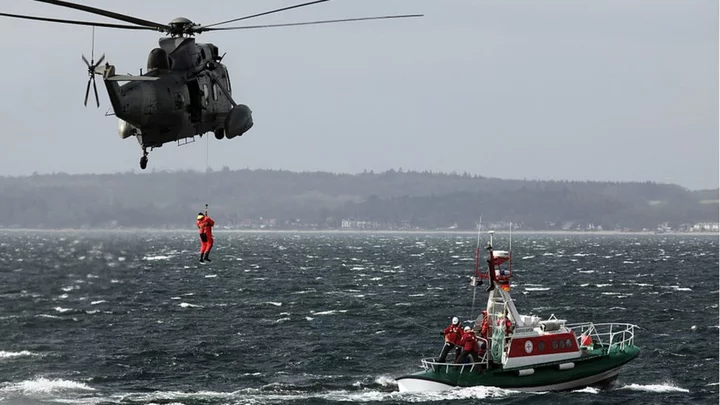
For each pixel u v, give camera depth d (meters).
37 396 155.38
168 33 112.38
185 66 111.38
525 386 148.00
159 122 108.88
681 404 147.62
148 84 107.50
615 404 145.25
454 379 148.12
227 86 117.19
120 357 190.12
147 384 165.88
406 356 193.25
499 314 149.12
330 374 174.75
